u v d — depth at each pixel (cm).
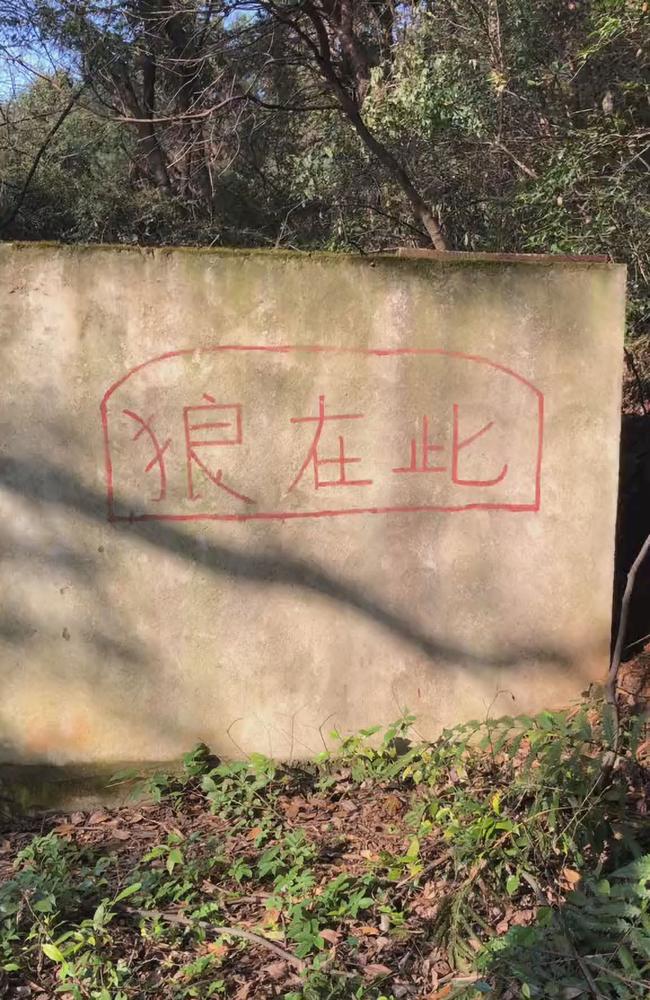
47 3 936
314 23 855
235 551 343
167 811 343
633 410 648
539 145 763
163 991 254
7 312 324
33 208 1222
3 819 347
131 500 338
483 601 354
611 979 224
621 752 286
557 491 351
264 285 330
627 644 391
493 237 807
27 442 332
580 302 341
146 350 330
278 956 265
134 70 1154
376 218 943
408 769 343
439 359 340
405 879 292
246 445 339
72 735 346
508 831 281
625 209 611
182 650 346
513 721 336
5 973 260
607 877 246
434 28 801
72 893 284
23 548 336
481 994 234
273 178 1166
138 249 324
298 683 352
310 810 338
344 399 339
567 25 764
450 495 348
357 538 347
